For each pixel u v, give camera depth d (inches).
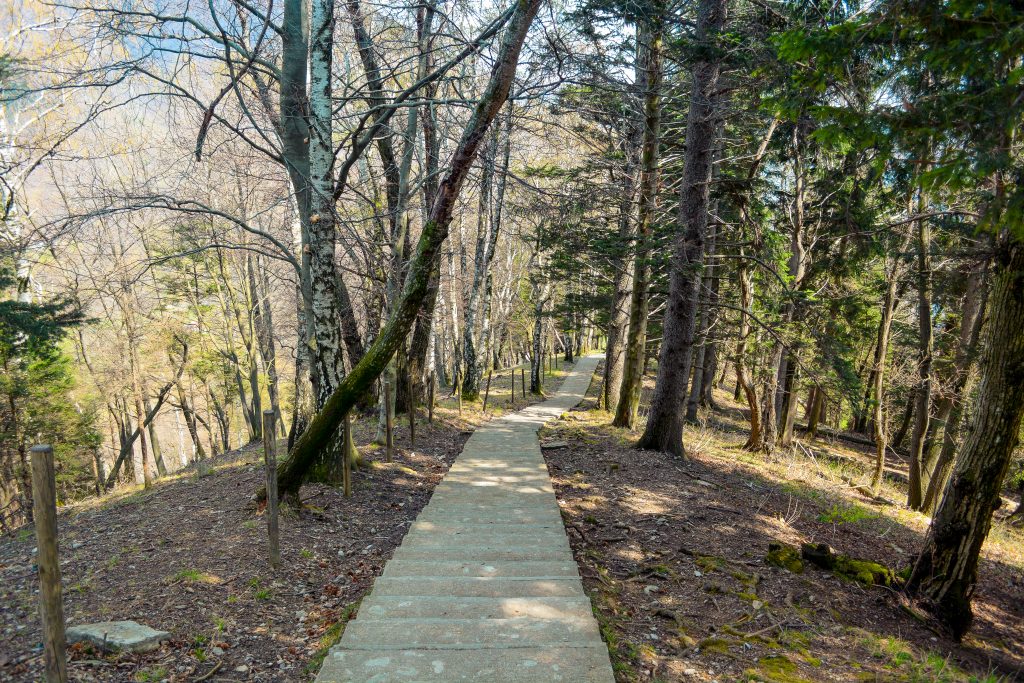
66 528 340.8
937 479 528.7
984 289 496.7
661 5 344.8
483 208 829.2
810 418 926.4
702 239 453.4
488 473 412.2
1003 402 264.7
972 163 162.6
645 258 467.8
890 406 647.1
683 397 489.4
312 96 352.5
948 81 187.3
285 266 764.6
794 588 251.1
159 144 402.0
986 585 356.5
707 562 266.2
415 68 516.1
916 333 638.5
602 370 1507.1
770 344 554.9
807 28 192.2
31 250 382.9
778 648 196.7
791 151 505.7
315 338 381.1
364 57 454.6
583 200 394.0
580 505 342.6
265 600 220.2
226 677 170.2
